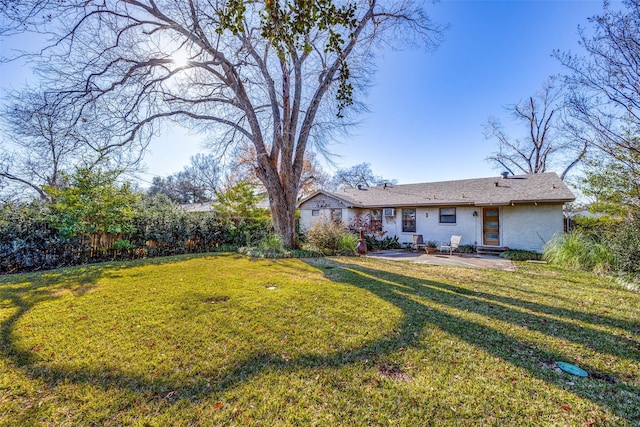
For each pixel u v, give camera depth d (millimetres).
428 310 4180
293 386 2365
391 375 2545
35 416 1988
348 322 3697
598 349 3041
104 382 2377
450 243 12250
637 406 2154
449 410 2104
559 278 6465
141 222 9984
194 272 6766
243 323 3629
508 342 3184
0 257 7121
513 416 2051
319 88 10422
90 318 3734
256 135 10562
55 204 8359
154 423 1945
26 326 3461
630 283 5684
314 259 9133
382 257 10484
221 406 2121
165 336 3232
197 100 10188
